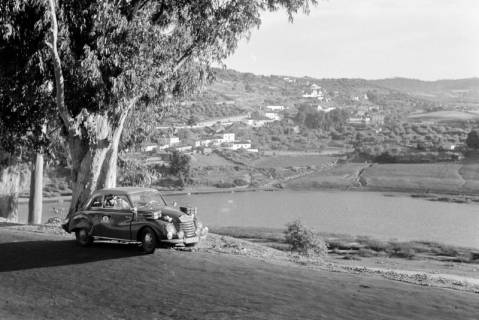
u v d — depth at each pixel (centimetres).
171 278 1428
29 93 2548
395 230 11069
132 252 1730
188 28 2483
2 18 2258
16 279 1486
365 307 1170
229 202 16675
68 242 1945
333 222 12350
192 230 1702
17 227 2436
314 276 1453
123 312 1195
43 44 2361
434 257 5919
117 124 2528
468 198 16875
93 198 1830
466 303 1207
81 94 2433
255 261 1656
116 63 2322
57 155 3750
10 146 2966
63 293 1348
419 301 1217
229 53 2666
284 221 12556
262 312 1146
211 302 1227
